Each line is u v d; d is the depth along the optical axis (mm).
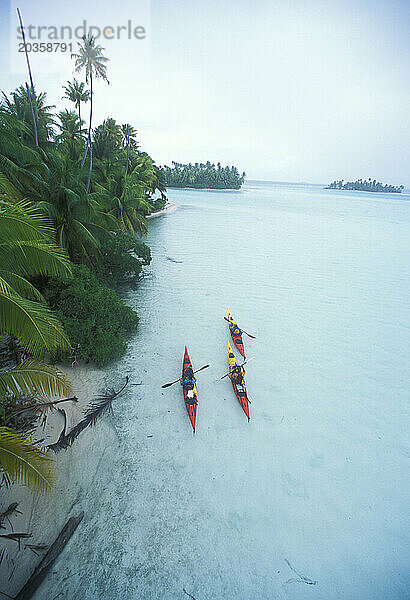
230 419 11266
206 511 8266
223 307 20062
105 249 21266
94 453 9555
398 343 16750
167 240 39062
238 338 15891
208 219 58938
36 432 9688
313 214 76062
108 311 14242
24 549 7062
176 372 13570
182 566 7129
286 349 15766
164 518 8055
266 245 38375
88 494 8438
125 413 11148
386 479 9352
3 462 5758
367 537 7852
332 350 15859
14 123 16891
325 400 12453
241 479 9148
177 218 58531
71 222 18172
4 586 6434
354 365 14734
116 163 39938
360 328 18156
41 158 20609
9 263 7793
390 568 7266
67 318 13375
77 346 12992
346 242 42156
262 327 17781
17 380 7074
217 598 6652
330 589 6859
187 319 18266
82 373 12820
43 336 6742
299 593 6777
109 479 8875
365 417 11695
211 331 17125
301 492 8867
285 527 7988
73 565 6969
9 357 11492
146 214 55719
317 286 24547
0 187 12969
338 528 8016
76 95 32562
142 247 22781
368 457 10055
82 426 10156
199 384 12961
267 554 7426
